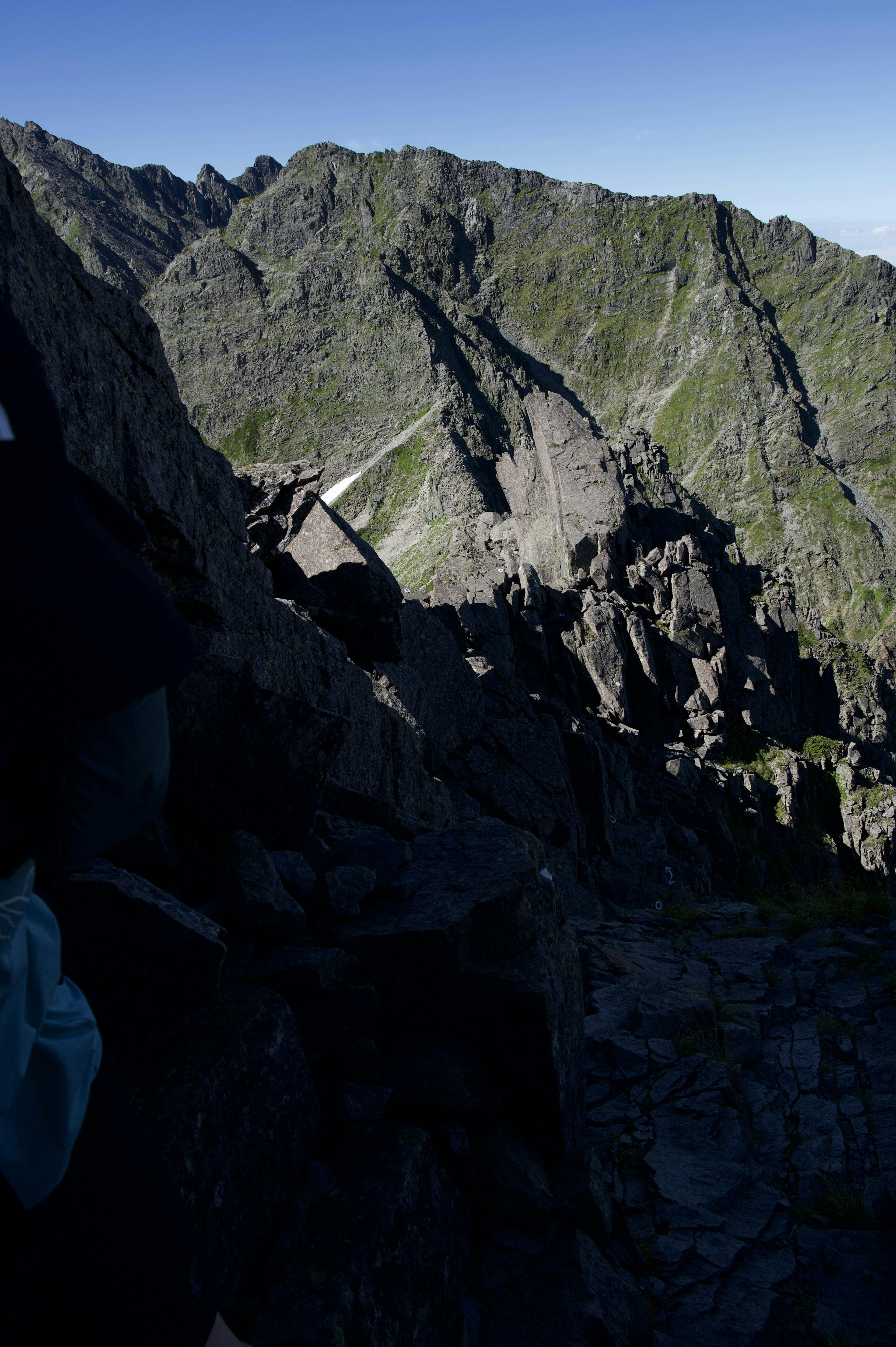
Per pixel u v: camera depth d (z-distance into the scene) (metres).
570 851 29.72
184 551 9.74
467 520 109.12
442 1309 4.14
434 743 28.12
